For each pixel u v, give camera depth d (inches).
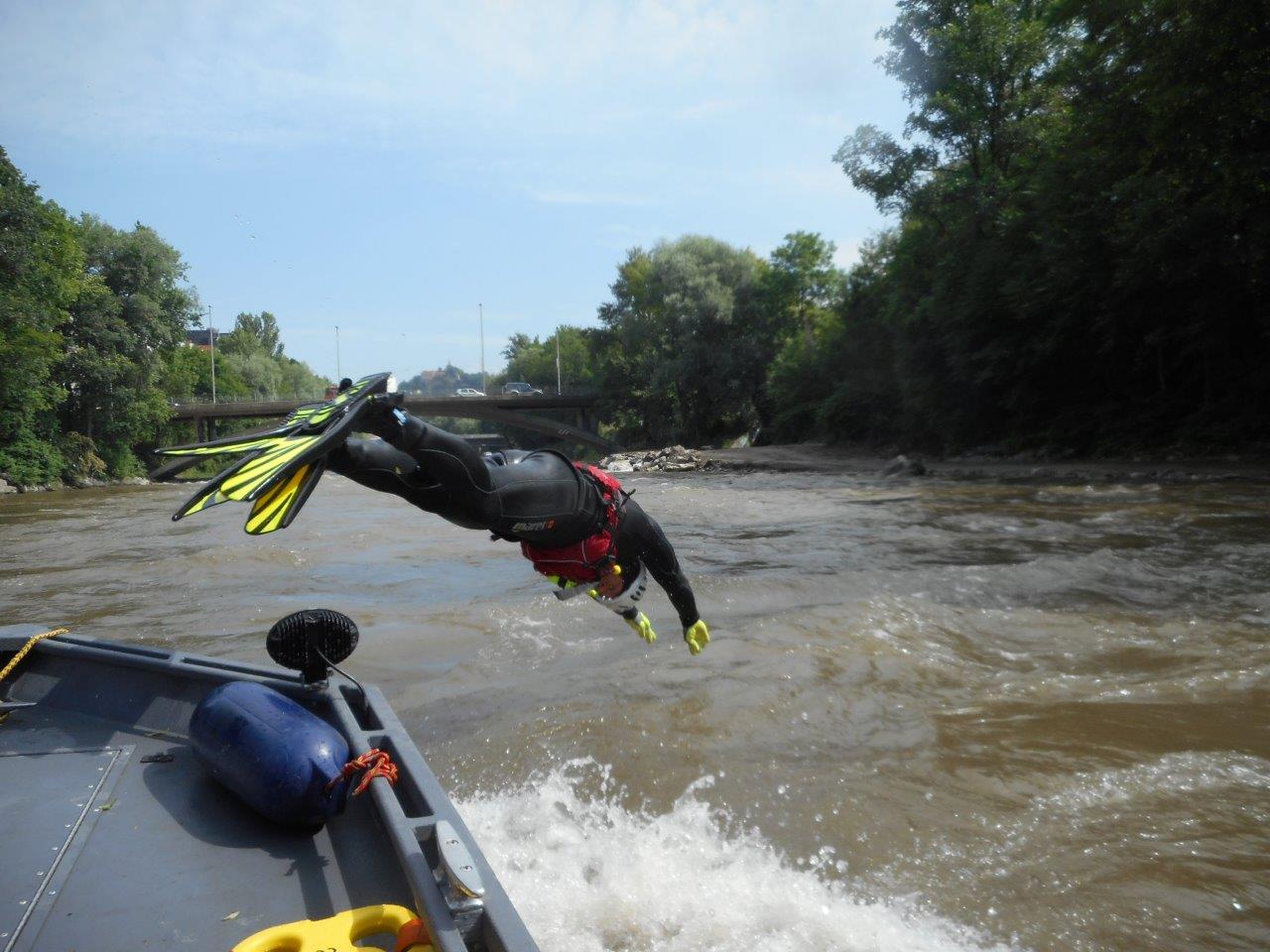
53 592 506.0
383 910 106.7
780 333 2928.2
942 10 1599.4
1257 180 975.6
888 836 206.5
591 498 140.2
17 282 2044.8
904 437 1886.1
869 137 1700.3
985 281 1448.1
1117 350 1392.7
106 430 2664.9
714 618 405.4
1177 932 167.0
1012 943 165.8
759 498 1021.8
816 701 290.0
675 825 215.5
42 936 108.8
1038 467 1259.2
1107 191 1167.0
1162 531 615.2
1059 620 379.2
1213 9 919.0
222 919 113.7
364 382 111.8
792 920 174.9
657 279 3034.0
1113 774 232.8
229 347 6043.3
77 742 167.6
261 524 92.4
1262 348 1226.0
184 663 177.6
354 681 167.5
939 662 327.6
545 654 354.0
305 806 130.0
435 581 516.7
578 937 169.9
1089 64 1120.2
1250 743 250.2
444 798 121.3
